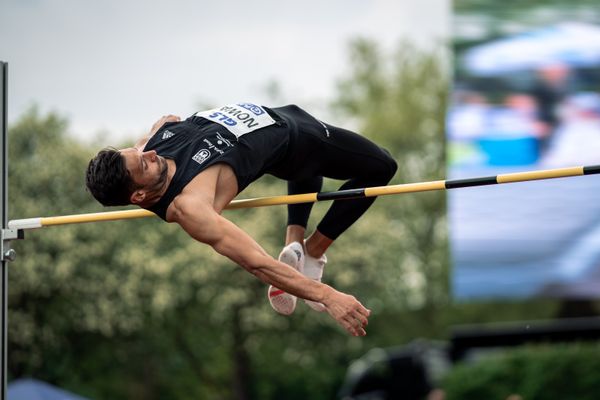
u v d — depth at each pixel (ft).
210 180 36.42
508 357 120.26
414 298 203.62
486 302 209.67
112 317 144.46
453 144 124.36
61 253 140.77
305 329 157.99
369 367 142.41
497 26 124.36
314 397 192.65
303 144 39.75
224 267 147.54
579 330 123.03
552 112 123.65
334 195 40.37
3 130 47.19
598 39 123.34
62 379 153.69
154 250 146.10
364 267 155.43
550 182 124.57
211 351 171.12
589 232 123.85
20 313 142.72
